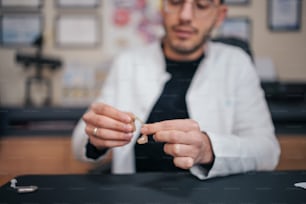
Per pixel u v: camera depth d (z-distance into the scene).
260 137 0.96
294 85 1.87
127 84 1.20
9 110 1.93
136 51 1.28
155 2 2.43
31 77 2.46
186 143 0.70
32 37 2.46
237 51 1.27
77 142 0.91
